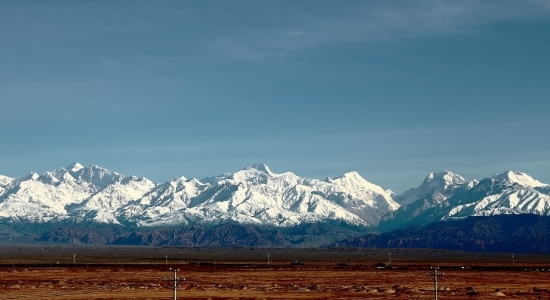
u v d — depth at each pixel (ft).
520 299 451.53
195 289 524.93
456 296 468.75
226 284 574.97
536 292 497.87
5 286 533.96
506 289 525.75
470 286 561.84
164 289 522.88
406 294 483.51
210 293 489.26
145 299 446.60
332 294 483.92
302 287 542.57
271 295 476.13
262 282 603.67
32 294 479.41
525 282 613.11
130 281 602.03
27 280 610.65
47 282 581.53
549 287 551.59
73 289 518.78
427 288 533.14
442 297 461.37
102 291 502.79
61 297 459.32
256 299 449.89
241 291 507.30
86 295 472.44
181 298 453.99
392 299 449.06
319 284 581.12
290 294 484.33
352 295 477.36
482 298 456.86
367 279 647.97
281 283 591.78
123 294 479.41
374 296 469.98
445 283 598.34
